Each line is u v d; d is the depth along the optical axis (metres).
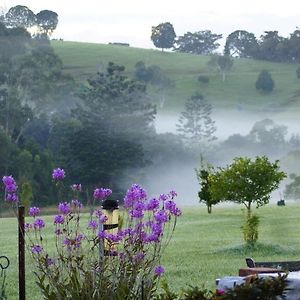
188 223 34.47
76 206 10.81
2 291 13.19
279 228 31.11
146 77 156.38
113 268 9.31
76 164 84.00
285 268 9.46
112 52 173.62
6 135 77.19
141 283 9.09
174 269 19.28
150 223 9.81
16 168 76.81
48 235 26.05
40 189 76.44
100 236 9.61
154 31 187.88
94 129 85.38
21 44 104.75
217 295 7.32
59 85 99.31
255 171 26.17
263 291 7.32
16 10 138.25
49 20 137.25
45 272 9.48
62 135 88.06
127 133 87.88
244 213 38.84
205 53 193.88
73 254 9.80
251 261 10.15
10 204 11.31
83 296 9.12
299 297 7.96
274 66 184.88
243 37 190.00
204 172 34.34
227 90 168.75
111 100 89.19
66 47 172.12
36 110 95.44
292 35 188.62
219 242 25.92
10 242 27.23
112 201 10.34
